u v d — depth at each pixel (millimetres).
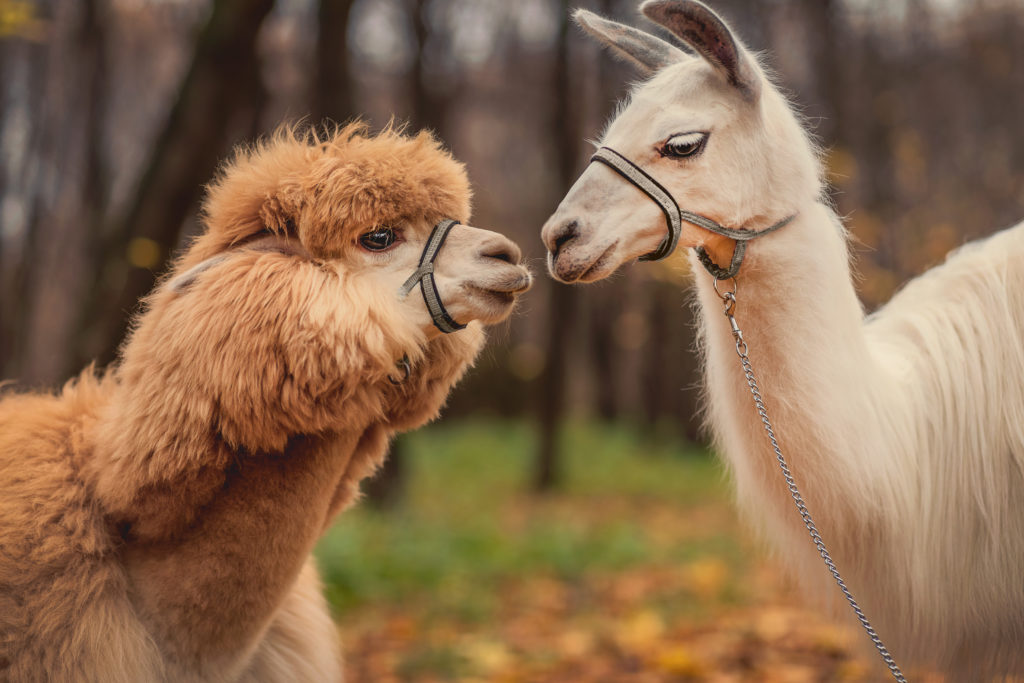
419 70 11266
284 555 2219
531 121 18719
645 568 7652
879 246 10133
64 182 14953
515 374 24594
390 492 8664
